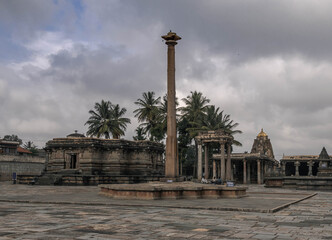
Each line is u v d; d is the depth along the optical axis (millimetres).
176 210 15281
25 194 26859
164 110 71750
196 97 70250
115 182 50938
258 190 38219
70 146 54344
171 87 25094
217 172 71750
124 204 17328
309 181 42062
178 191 20969
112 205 17531
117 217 12852
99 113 78688
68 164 54719
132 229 10242
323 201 22062
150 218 12617
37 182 51062
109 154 55438
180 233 9625
